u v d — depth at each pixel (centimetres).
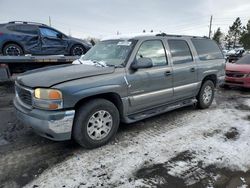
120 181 301
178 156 360
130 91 414
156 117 533
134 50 429
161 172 319
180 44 528
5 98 696
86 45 1037
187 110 590
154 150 378
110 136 398
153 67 454
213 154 366
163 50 482
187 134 439
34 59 780
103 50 473
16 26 873
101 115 382
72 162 343
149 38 461
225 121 512
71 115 345
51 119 333
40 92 340
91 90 359
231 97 756
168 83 483
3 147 386
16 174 314
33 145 394
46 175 312
